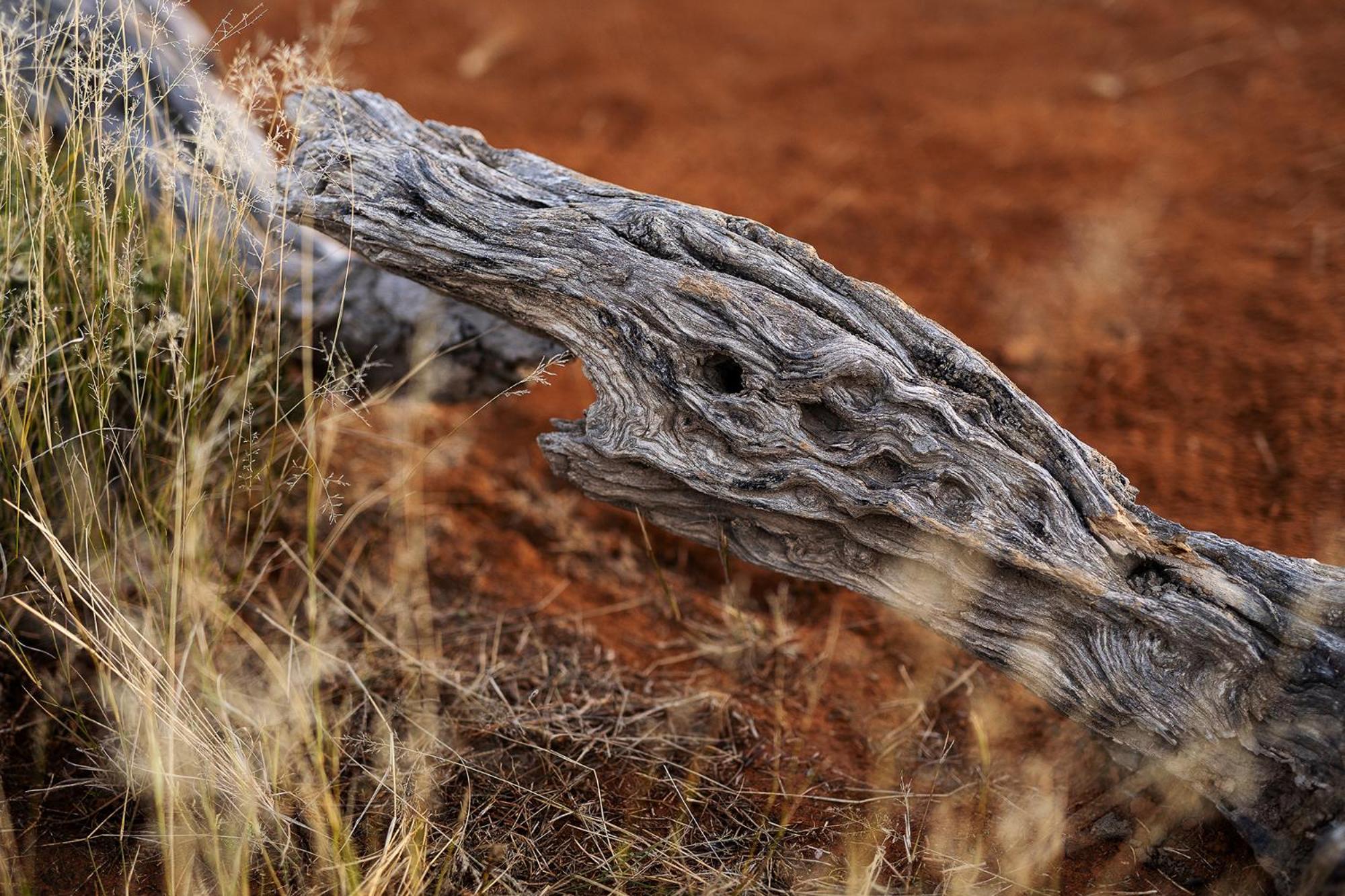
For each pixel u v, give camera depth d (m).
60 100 2.54
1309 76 5.73
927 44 6.98
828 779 2.33
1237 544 1.96
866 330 2.04
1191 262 4.21
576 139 5.63
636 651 2.75
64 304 2.28
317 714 2.12
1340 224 4.29
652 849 2.10
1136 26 6.84
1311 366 3.43
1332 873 1.76
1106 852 2.12
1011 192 4.98
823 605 2.93
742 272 2.07
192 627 2.18
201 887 1.89
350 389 2.42
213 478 2.49
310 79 2.34
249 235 2.37
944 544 1.99
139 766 2.12
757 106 6.17
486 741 2.38
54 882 2.00
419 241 2.18
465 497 3.26
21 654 2.23
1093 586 1.92
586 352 2.14
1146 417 3.38
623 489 2.22
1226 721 1.90
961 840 2.15
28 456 2.12
